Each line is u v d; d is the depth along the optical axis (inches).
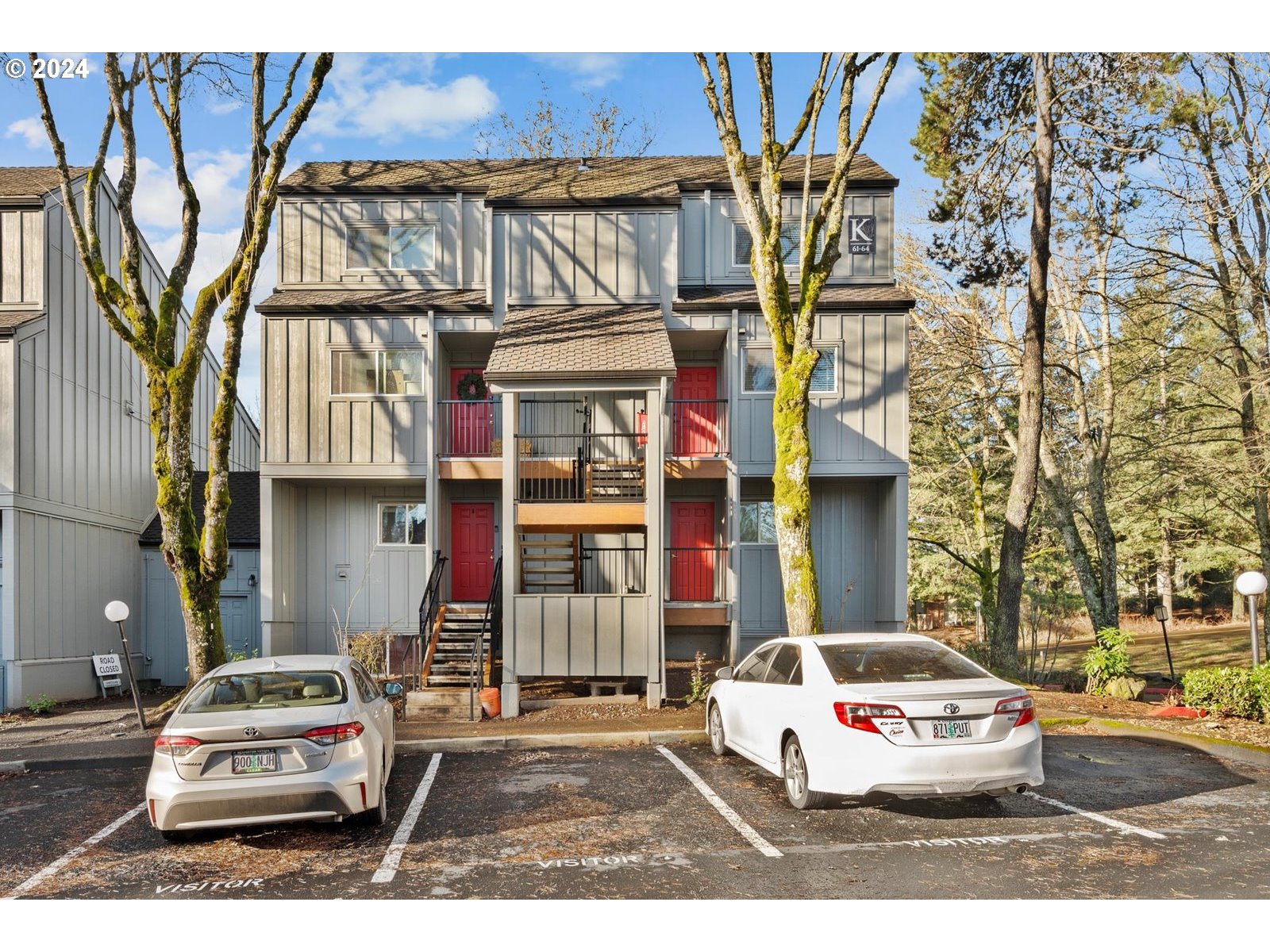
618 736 443.2
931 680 286.0
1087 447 887.7
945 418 1040.2
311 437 665.6
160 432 537.0
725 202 713.6
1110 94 745.6
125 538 790.5
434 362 667.4
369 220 705.6
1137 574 1606.8
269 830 288.2
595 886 232.4
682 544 713.6
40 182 716.7
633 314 649.6
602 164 795.4
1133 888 226.4
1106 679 560.1
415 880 239.3
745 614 691.4
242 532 783.7
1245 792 322.0
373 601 704.4
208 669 533.3
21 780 392.5
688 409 716.7
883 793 263.4
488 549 721.0
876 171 725.9
